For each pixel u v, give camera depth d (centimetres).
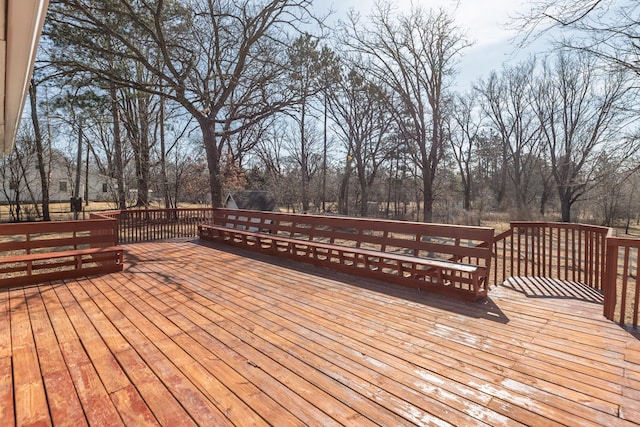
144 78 1872
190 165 2114
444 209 2867
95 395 218
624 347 286
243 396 217
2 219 1894
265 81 1395
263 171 3212
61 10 1120
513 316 359
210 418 196
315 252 598
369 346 289
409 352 279
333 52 1744
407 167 2958
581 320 346
